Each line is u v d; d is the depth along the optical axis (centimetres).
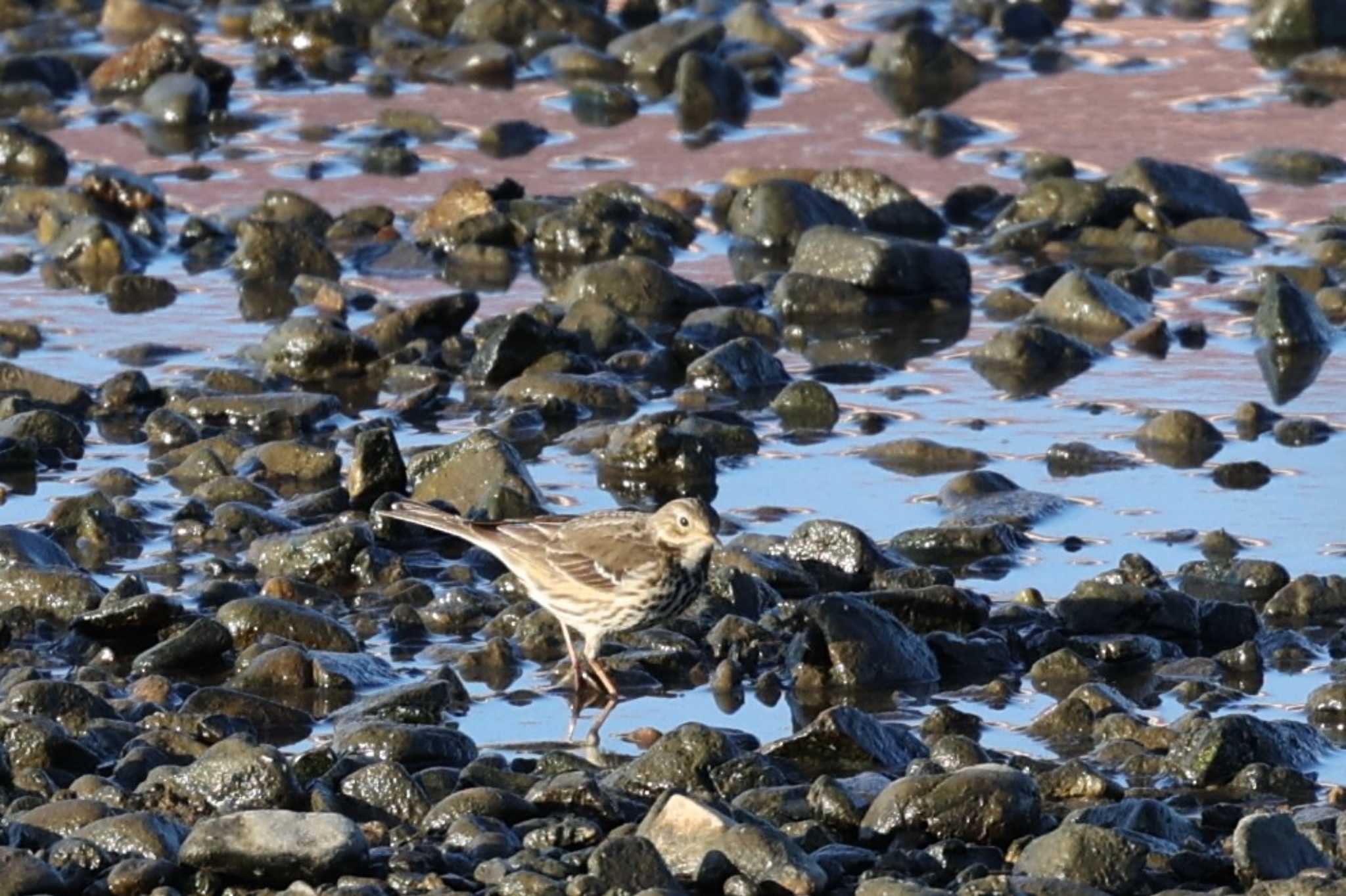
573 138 2847
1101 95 3052
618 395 1911
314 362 1975
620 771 1185
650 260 2217
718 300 2197
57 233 2383
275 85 3116
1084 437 1838
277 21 3288
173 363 2011
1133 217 2447
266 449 1741
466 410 1908
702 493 1703
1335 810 1137
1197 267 2331
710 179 2644
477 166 2712
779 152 2772
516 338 1967
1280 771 1185
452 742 1225
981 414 1900
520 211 2433
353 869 1045
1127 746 1230
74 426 1802
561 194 2559
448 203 2420
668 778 1168
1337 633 1428
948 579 1488
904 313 2195
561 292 2194
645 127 2900
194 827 1067
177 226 2453
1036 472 1748
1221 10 3525
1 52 3250
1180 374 2006
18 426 1780
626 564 1323
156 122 2912
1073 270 2186
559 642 1417
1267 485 1714
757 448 1814
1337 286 2239
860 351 2086
